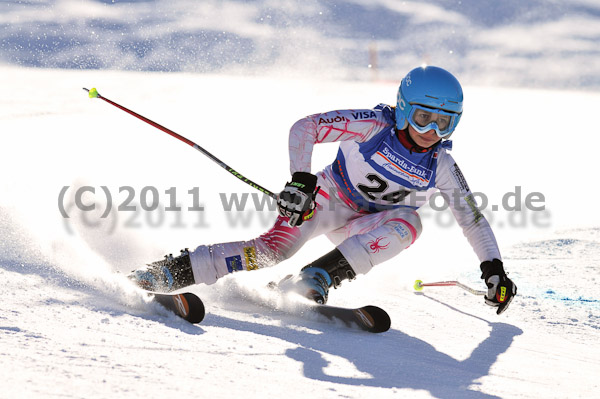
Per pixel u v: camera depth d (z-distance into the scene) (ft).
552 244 61.98
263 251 39.75
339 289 44.50
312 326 33.94
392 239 39.19
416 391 24.56
